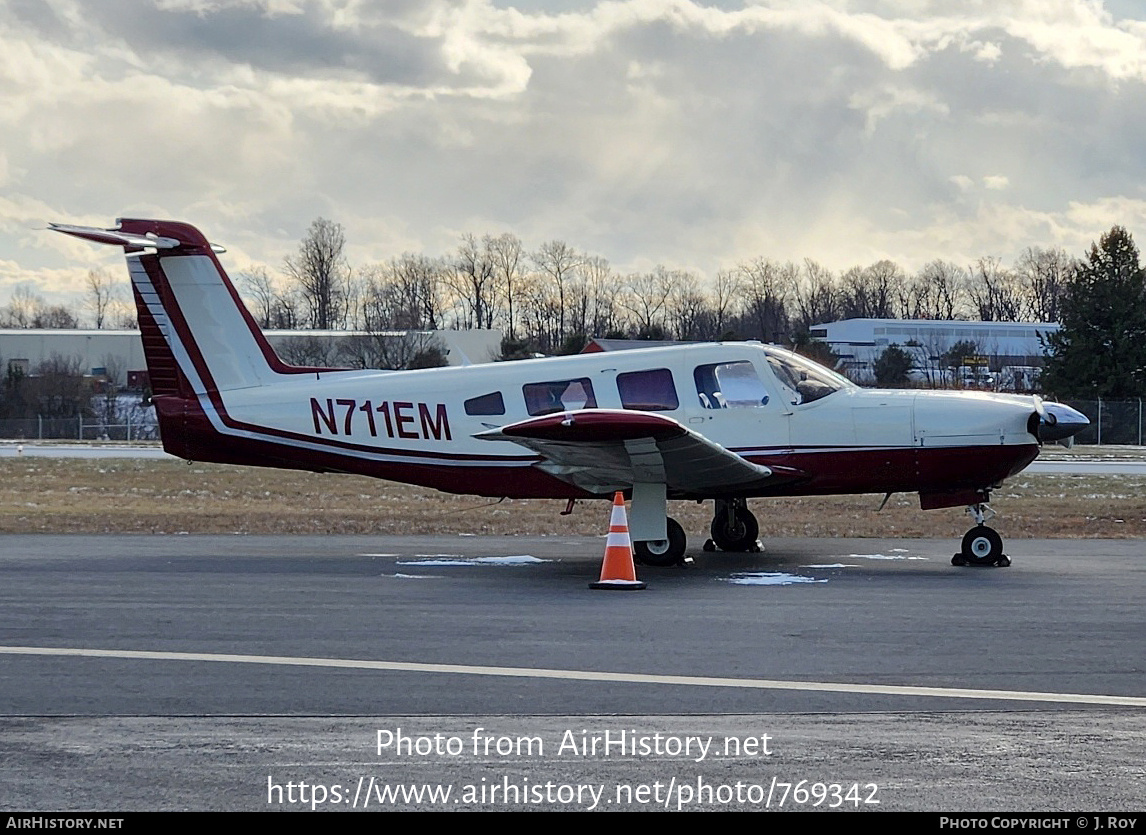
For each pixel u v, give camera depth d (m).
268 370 17.69
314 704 7.91
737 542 17.64
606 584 13.27
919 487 16.20
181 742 7.03
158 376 17.67
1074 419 15.82
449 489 17.28
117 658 9.34
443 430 17.03
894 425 16.00
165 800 6.07
